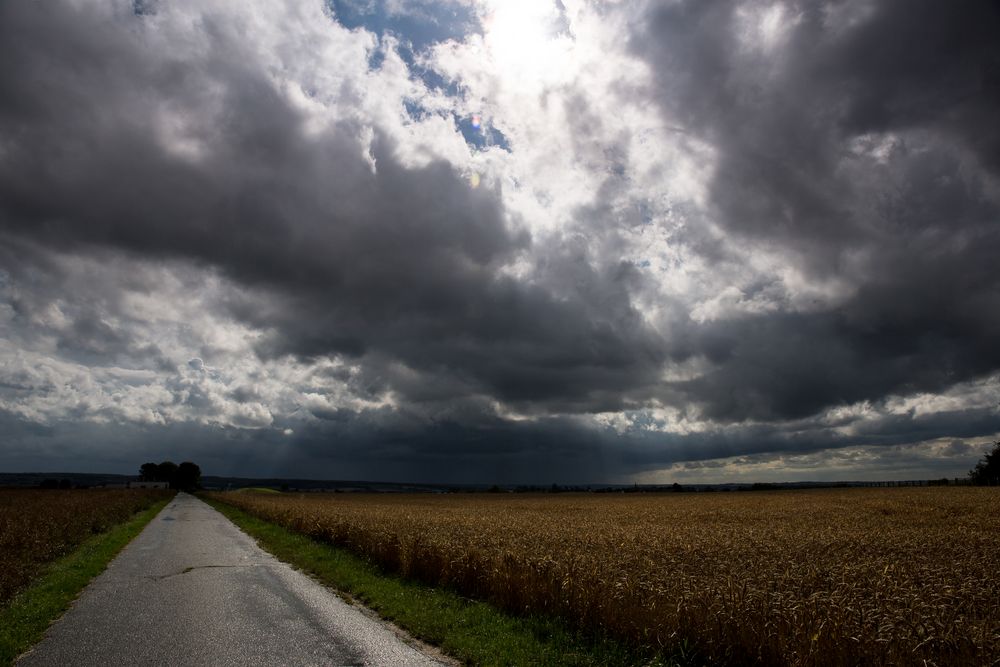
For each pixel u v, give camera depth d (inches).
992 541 823.1
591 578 404.8
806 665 275.3
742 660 306.3
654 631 339.0
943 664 275.4
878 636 287.7
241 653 319.6
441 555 554.6
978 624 326.0
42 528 824.9
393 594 483.2
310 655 316.8
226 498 3107.8
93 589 514.0
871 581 438.0
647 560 534.9
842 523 1189.7
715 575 494.6
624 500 2979.8
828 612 306.0
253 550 823.7
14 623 379.6
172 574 601.0
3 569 509.7
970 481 4025.6
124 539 959.0
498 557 501.0
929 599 385.7
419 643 349.1
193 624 384.2
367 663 305.3
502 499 3548.2
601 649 335.6
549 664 313.3
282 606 444.1
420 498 3833.7
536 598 419.2
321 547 845.2
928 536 882.1
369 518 1060.5
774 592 373.1
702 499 2837.1
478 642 345.4
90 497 2073.1
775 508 1764.3
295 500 2659.9
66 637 352.5
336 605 451.2
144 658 310.3
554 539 767.7
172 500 3400.6
